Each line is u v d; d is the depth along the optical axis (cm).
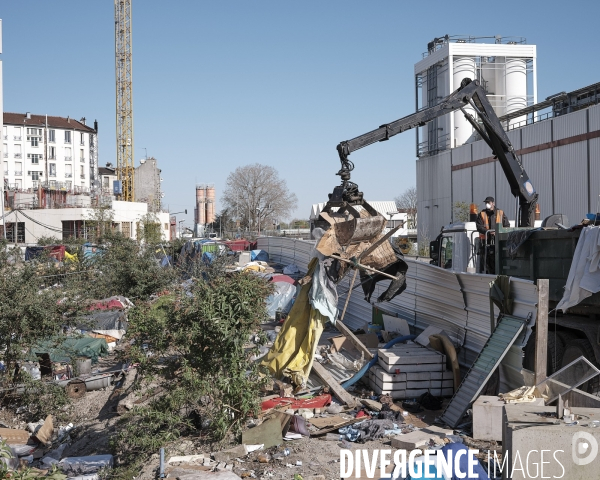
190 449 896
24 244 4325
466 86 1287
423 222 5431
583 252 903
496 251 1202
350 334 1268
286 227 9844
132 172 7888
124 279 2450
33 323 1520
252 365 962
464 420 961
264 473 768
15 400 1536
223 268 2392
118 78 7844
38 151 9644
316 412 1023
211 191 12194
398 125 1185
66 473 955
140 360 962
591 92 3662
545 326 912
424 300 1396
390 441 880
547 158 3772
